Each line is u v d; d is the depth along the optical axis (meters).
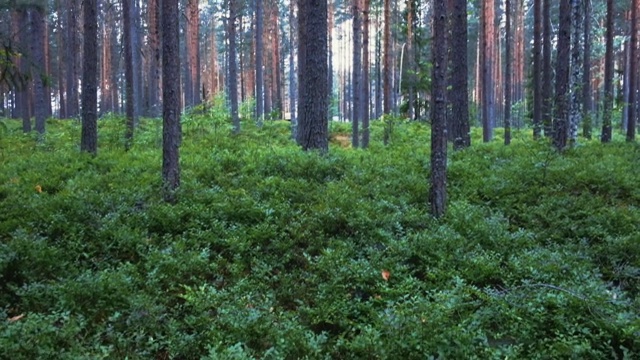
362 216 8.36
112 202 9.05
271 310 5.95
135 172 11.74
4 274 6.30
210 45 54.19
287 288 6.71
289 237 8.01
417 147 16.66
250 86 49.09
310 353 5.10
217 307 5.92
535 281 6.44
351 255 7.46
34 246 6.78
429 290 6.37
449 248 7.44
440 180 8.70
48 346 4.79
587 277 6.42
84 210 8.50
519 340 5.31
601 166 11.36
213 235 7.86
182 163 12.55
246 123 25.41
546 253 7.14
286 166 11.51
